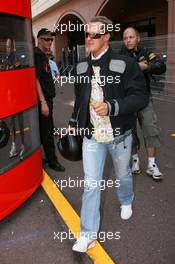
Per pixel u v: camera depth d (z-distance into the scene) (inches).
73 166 194.2
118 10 653.9
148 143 164.1
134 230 124.3
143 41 441.7
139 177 171.0
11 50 127.5
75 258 110.3
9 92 126.8
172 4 426.9
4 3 122.8
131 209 133.3
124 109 100.9
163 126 275.6
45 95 173.5
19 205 139.0
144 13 624.1
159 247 114.0
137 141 166.9
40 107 172.1
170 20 433.4
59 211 141.0
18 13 131.1
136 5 635.5
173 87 407.5
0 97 122.1
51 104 178.1
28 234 124.7
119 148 114.3
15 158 136.1
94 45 100.7
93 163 108.9
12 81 128.3
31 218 136.1
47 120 177.9
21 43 134.7
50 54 177.3
